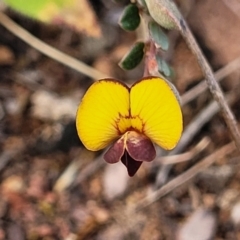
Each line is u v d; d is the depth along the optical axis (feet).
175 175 0.51
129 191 0.51
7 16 0.56
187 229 0.49
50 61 0.56
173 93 0.33
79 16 0.44
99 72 0.55
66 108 0.54
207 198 0.50
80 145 0.53
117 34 0.57
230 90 0.54
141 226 0.49
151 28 0.37
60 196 0.51
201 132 0.53
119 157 0.35
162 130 0.34
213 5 0.56
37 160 0.52
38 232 0.49
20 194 0.51
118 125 0.35
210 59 0.55
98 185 0.51
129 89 0.34
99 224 0.50
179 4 0.56
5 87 0.55
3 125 0.54
